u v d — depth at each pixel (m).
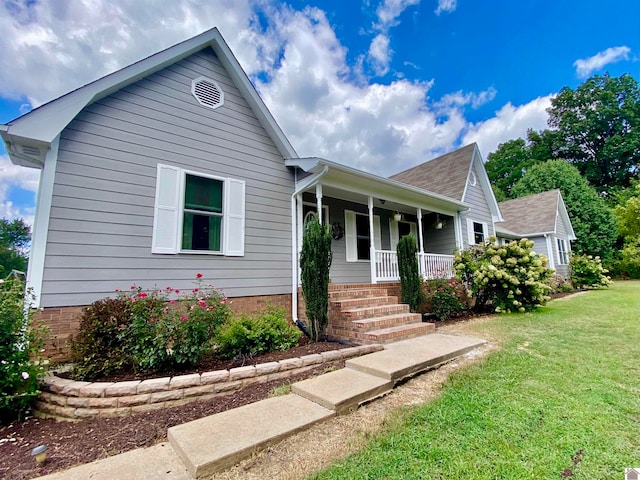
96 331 3.83
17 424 3.18
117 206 4.98
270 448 2.45
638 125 27.62
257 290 6.38
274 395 3.46
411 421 2.76
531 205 19.31
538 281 8.65
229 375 3.74
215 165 6.13
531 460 2.16
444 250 11.67
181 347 4.01
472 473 2.06
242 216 6.36
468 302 9.48
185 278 5.53
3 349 3.26
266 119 6.75
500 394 3.19
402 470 2.12
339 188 7.32
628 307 8.47
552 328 6.19
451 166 13.34
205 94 6.18
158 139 5.51
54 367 4.16
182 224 5.59
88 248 4.68
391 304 7.12
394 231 11.07
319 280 5.59
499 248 9.00
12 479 2.25
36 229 4.33
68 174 4.62
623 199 23.36
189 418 3.11
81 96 4.63
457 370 3.98
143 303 4.10
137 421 3.11
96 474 2.19
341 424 2.79
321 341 5.60
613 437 2.40
